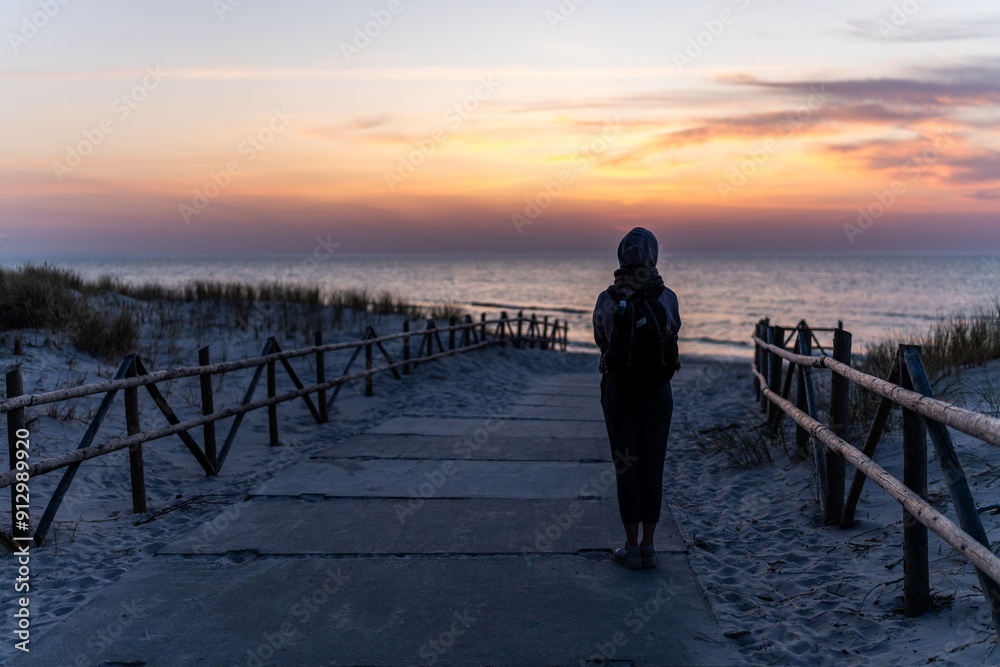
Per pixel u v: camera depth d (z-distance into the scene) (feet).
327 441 28.78
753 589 14.15
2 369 30.94
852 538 15.87
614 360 14.37
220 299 64.90
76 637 11.96
